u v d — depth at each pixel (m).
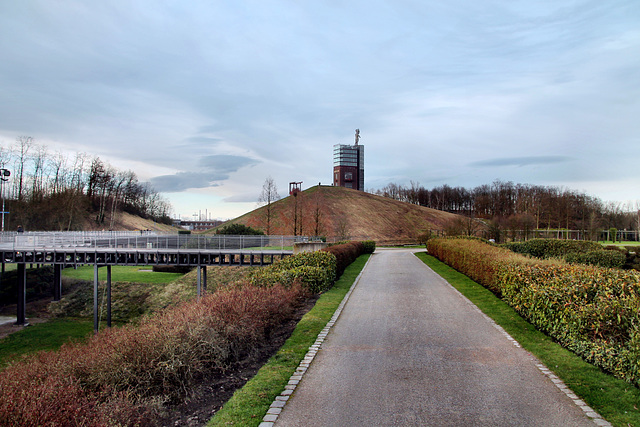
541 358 7.75
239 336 8.25
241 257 31.22
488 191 127.38
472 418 5.35
